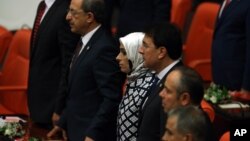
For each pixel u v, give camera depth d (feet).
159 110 38.88
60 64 57.62
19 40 67.82
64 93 53.52
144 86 42.98
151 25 40.50
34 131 52.80
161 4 68.08
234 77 58.90
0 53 72.59
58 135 51.85
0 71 72.79
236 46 58.49
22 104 65.51
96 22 48.78
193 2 84.84
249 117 50.57
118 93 47.78
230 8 58.85
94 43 48.49
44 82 57.82
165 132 33.71
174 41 39.47
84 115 49.06
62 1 56.70
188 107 33.40
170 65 40.01
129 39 44.09
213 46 60.49
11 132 49.34
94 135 47.21
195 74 36.58
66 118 51.01
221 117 51.01
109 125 47.67
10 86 67.36
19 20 85.97
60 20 55.83
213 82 60.80
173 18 74.95
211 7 70.28
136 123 43.27
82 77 48.65
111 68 47.75
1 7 85.71
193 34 70.90
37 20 58.85
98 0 48.60
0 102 67.21
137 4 69.10
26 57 67.15
